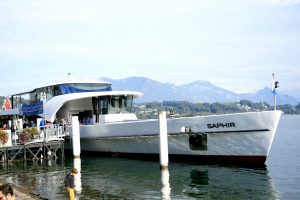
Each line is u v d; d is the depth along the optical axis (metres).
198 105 182.88
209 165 25.83
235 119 24.33
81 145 34.53
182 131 26.33
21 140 30.41
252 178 21.88
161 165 24.86
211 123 25.38
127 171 25.11
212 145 25.73
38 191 19.69
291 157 34.97
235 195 18.44
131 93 35.09
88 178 23.27
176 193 18.95
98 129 31.53
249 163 24.56
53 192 19.42
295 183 20.92
